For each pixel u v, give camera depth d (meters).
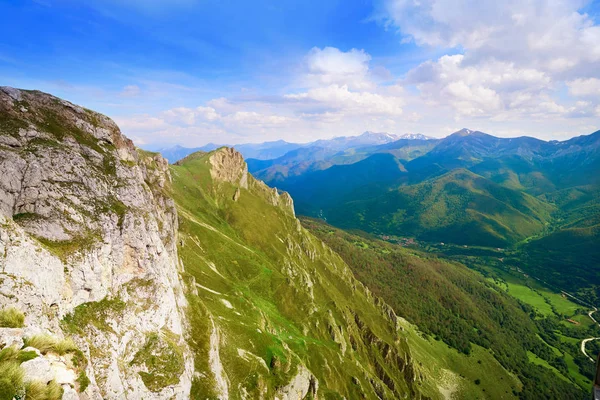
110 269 47.72
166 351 49.84
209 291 106.12
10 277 30.02
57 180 46.12
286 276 177.12
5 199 40.09
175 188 195.75
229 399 67.50
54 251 39.88
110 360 38.56
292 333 130.12
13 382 20.28
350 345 166.25
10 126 45.91
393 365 184.62
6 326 25.52
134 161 75.75
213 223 192.12
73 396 25.12
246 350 87.06
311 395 94.81
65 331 34.94
